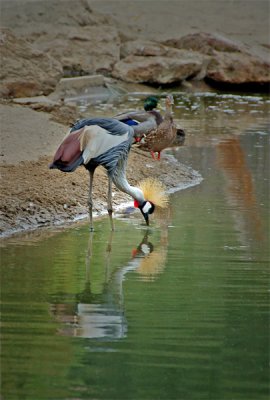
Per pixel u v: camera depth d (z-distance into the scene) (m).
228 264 15.06
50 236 17.08
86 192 19.98
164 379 10.07
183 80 41.41
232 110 35.16
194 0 49.91
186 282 13.96
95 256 15.54
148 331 11.62
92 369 10.30
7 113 26.06
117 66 41.03
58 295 13.08
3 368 10.27
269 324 11.91
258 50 44.62
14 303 12.66
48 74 33.53
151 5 48.38
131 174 21.89
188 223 18.25
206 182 22.39
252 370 10.34
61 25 42.06
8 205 17.97
